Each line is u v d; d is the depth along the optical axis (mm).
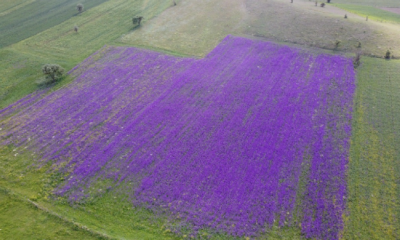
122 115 26297
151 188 19688
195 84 29656
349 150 21906
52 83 31016
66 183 20328
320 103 26469
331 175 20141
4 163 22094
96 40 39312
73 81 31188
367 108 25734
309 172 20391
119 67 33094
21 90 30297
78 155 22500
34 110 27375
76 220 17953
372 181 19609
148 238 16844
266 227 17234
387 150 21750
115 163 21688
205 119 25328
